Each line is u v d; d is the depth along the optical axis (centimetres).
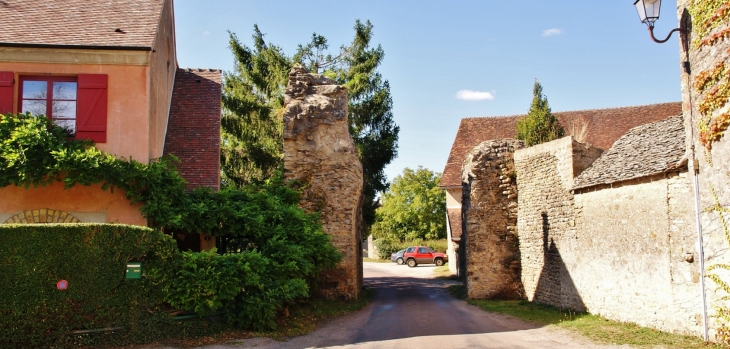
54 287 1070
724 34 1062
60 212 1384
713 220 1095
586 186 1571
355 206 2033
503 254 2097
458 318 1573
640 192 1340
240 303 1252
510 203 2117
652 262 1289
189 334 1172
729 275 1050
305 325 1383
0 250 1045
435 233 5778
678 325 1200
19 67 1422
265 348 1118
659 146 1384
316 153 2005
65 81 1455
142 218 1405
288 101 2041
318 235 1606
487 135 3634
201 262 1208
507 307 1816
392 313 1695
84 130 1422
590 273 1571
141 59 1459
